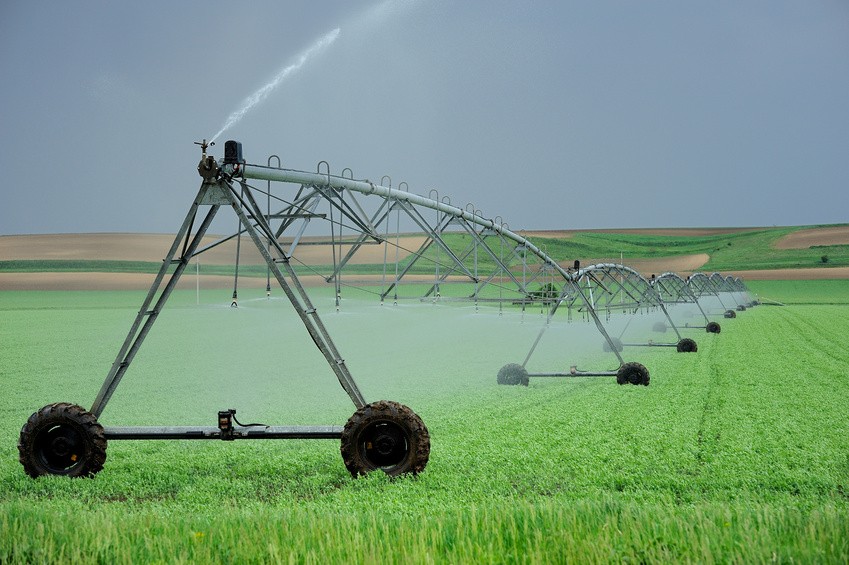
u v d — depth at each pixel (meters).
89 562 17.69
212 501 26.70
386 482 28.53
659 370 72.06
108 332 124.75
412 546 17.84
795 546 17.31
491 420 44.66
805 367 73.44
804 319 154.62
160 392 60.62
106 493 28.41
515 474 30.81
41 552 17.89
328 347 31.16
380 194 43.44
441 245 51.22
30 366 79.69
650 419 44.56
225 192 31.41
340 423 44.34
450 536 18.78
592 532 18.86
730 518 19.66
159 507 25.27
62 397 57.50
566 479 29.95
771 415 45.66
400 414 29.53
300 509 22.97
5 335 118.31
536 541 17.98
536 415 46.44
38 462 30.20
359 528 19.67
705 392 56.66
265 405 52.66
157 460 34.28
